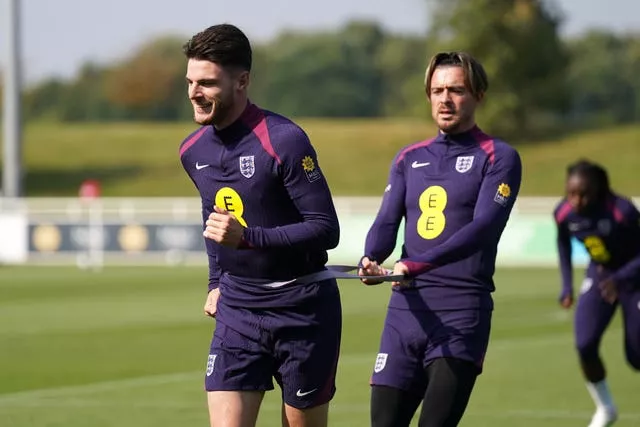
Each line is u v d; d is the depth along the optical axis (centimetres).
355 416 3341
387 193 2309
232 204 1992
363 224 9800
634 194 16962
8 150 11362
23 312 6359
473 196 2202
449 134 2252
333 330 2044
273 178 1952
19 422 3266
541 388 3841
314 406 2052
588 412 3412
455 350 2150
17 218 10262
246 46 1945
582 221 3281
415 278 2206
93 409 3475
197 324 5778
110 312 6341
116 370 4288
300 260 2006
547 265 9612
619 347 4938
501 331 5503
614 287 3170
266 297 2014
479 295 2189
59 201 10975
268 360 2041
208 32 1922
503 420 3284
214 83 1920
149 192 18600
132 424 3228
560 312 6334
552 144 19750
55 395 3734
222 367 2034
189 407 3500
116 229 10156
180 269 9462
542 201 10188
